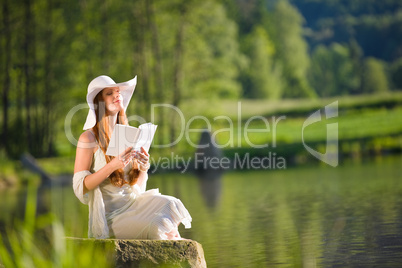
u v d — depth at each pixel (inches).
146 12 2908.5
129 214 428.5
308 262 500.7
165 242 408.8
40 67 2901.1
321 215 771.4
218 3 2997.0
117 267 397.1
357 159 2206.0
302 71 7086.6
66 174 2247.8
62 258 319.0
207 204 986.7
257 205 934.4
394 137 2810.0
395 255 504.7
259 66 6028.5
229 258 532.7
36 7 2883.9
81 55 2881.4
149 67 2962.6
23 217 896.9
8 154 2881.4
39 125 3024.1
